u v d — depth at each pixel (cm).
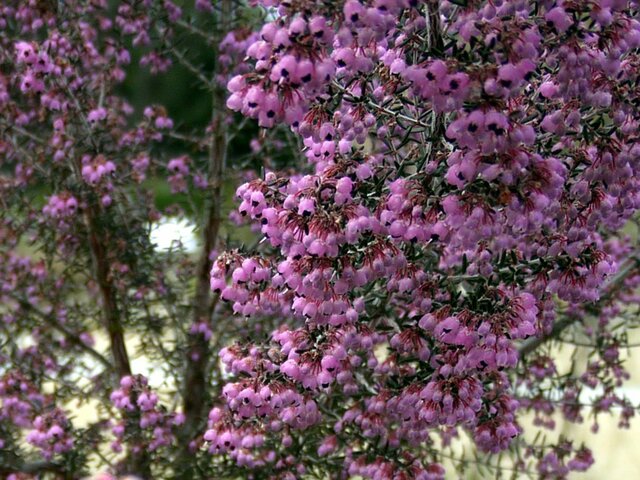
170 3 428
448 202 230
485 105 215
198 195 466
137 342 659
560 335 439
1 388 412
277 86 219
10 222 442
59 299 457
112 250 429
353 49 239
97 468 420
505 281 280
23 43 373
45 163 431
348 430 357
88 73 436
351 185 243
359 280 242
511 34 215
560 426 598
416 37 258
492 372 297
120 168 434
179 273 455
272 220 250
